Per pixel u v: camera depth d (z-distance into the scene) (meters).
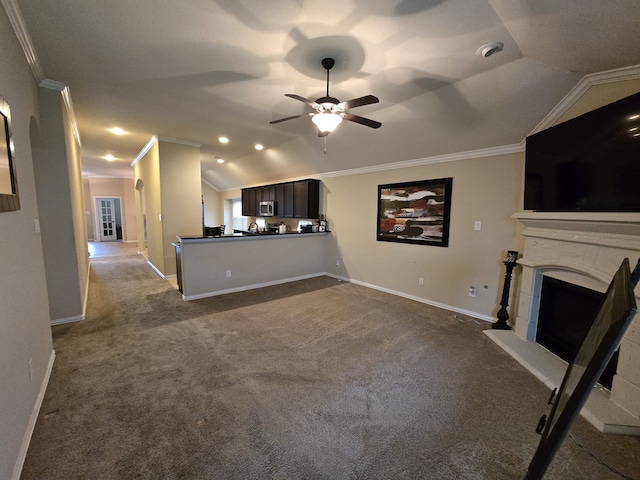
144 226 8.07
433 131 3.53
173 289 4.61
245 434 1.68
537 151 2.63
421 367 2.45
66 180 3.10
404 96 3.02
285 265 5.27
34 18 1.82
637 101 1.79
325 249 5.89
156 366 2.37
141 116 3.74
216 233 5.46
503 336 3.00
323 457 1.53
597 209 2.10
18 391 1.48
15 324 1.50
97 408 1.85
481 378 2.29
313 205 5.86
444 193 3.89
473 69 2.45
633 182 1.84
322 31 1.96
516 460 1.54
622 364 1.89
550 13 1.61
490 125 3.11
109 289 4.59
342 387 2.15
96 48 2.18
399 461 1.52
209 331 3.07
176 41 2.09
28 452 1.50
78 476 1.38
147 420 1.76
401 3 1.68
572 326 2.51
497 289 3.47
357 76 2.61
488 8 1.69
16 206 1.60
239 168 7.45
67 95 3.04
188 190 5.27
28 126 2.13
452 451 1.59
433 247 4.07
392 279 4.64
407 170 4.34
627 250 1.97
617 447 1.64
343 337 3.00
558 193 2.41
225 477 1.40
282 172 6.59
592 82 2.24
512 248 3.34
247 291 4.66
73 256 3.21
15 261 1.57
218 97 3.11
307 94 3.03
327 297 4.39
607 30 1.63
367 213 5.00
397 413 1.88
